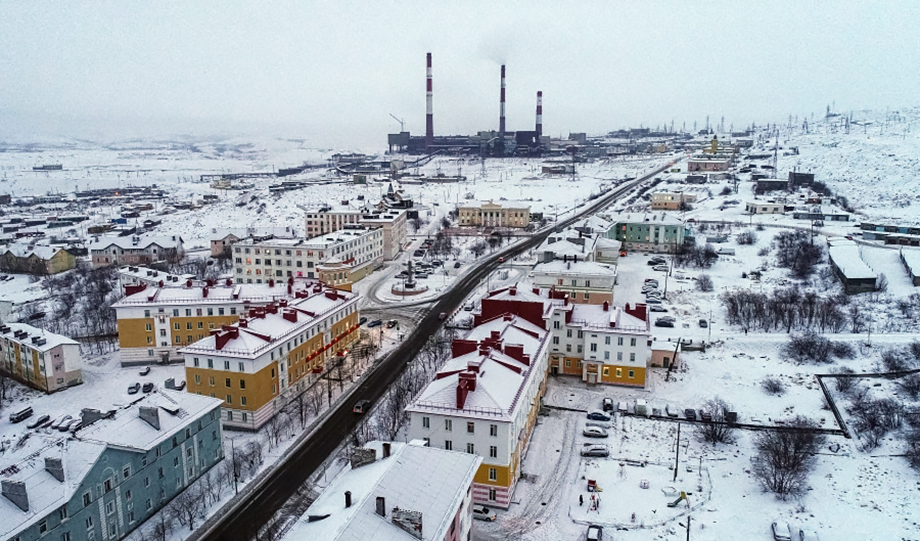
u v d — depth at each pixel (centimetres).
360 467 6950
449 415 8694
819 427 10731
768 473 9200
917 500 8600
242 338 11356
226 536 8219
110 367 14475
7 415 12025
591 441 10431
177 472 9075
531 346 11244
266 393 11419
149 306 14375
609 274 16088
